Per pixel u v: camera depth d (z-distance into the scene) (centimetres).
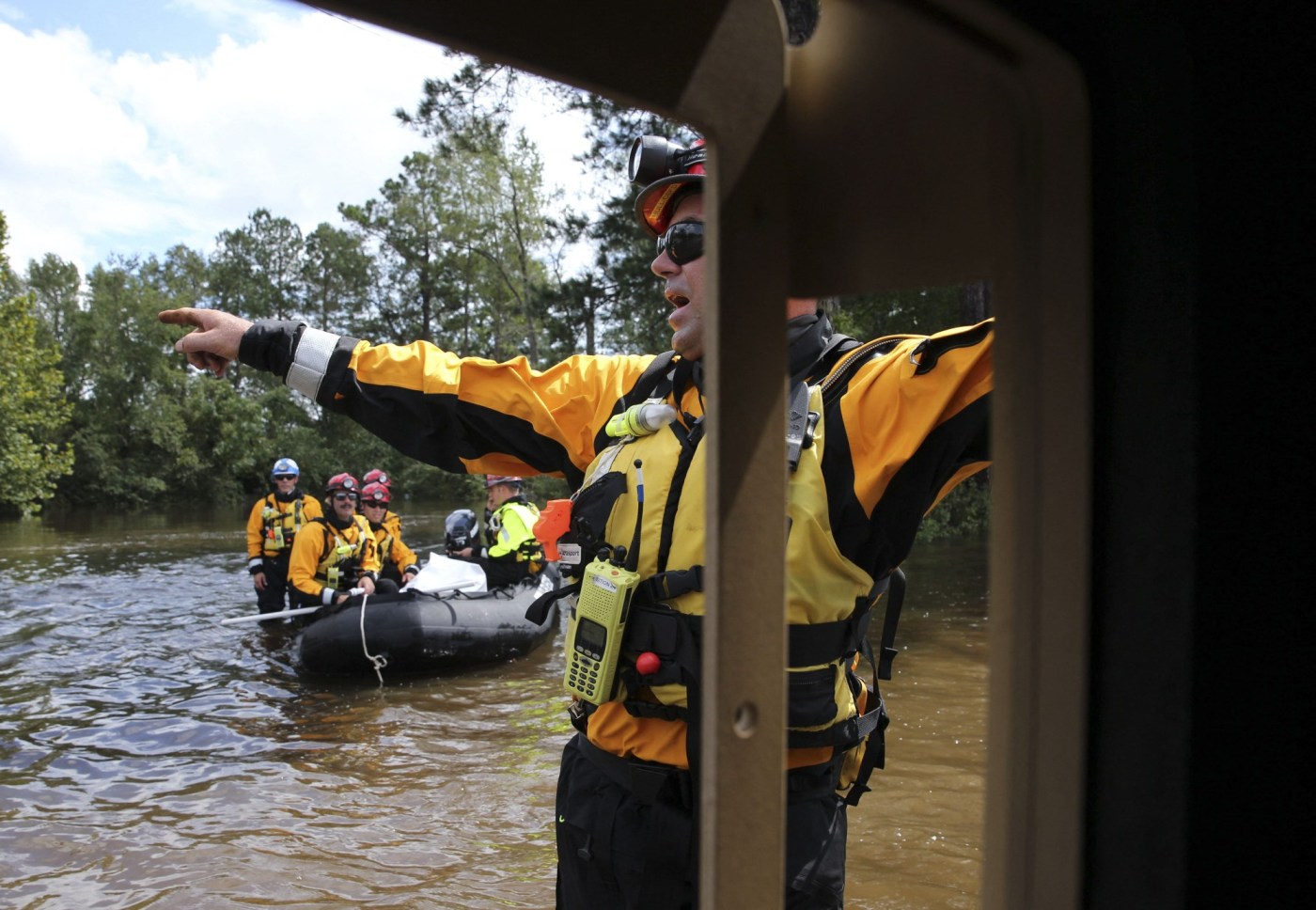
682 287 174
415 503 3719
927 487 150
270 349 187
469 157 2947
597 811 161
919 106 59
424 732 518
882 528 152
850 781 176
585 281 1977
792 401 152
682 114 52
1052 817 59
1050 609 59
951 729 468
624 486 168
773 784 57
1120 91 54
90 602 1030
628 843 156
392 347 192
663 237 175
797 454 148
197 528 2525
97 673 672
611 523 167
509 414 191
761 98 56
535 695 600
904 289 60
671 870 153
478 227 3291
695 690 149
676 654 152
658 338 1986
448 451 193
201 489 4488
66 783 441
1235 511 54
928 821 359
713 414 54
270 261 5869
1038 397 58
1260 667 55
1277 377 55
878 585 161
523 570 739
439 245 4425
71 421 4266
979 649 641
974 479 1495
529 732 515
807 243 59
